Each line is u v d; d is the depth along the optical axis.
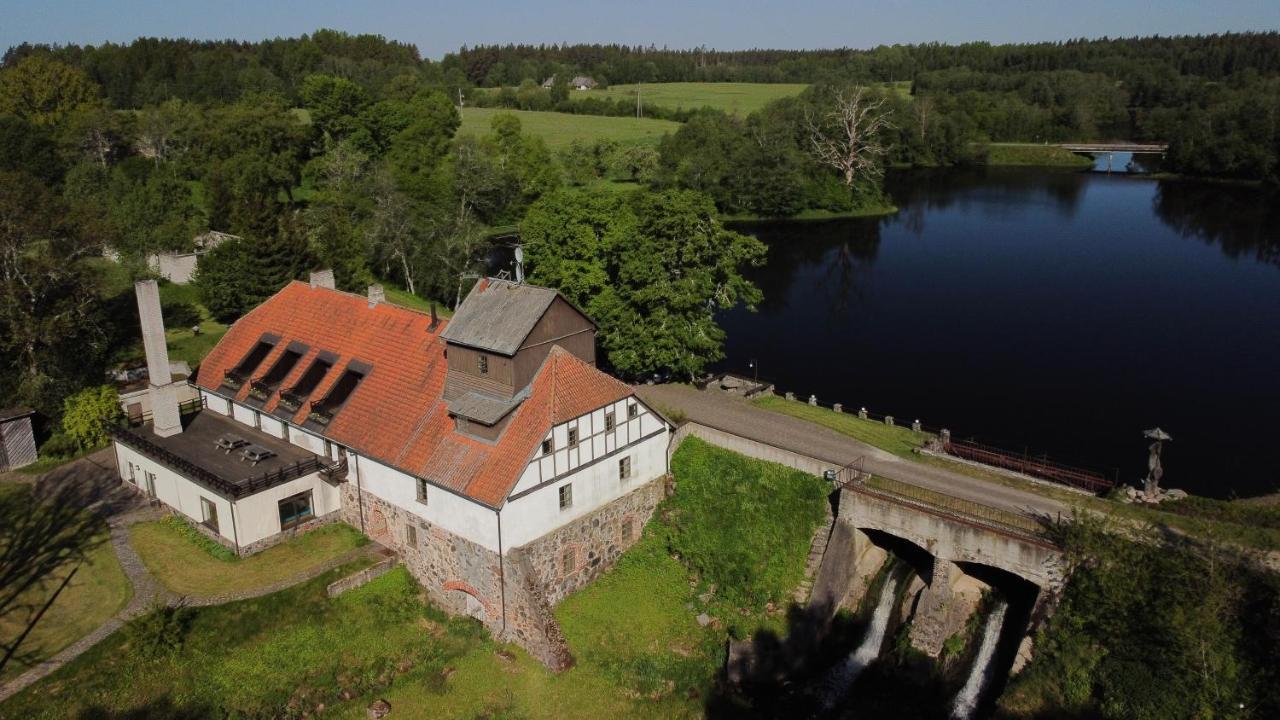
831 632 39.03
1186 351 70.00
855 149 133.50
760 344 75.38
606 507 40.34
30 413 48.12
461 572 37.75
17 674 32.88
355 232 80.00
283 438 45.09
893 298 87.06
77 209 57.34
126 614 35.97
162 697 32.50
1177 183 137.12
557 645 35.56
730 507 41.91
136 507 43.91
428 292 82.94
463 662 35.91
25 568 39.00
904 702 35.72
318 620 36.53
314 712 32.91
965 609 37.22
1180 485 49.53
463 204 89.94
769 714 34.91
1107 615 31.34
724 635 37.78
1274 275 88.69
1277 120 127.56
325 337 46.41
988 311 81.88
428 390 40.97
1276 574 30.16
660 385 55.53
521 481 35.78
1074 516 33.78
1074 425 57.44
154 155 108.50
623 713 34.00
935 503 37.41
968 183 145.38
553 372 38.38
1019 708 31.80
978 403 61.41
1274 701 28.16
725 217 127.00
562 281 53.31
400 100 146.12
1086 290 86.50
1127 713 30.03
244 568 38.97
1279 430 56.00
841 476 40.66
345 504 42.62
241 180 89.38
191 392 53.31
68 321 52.91
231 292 66.75
